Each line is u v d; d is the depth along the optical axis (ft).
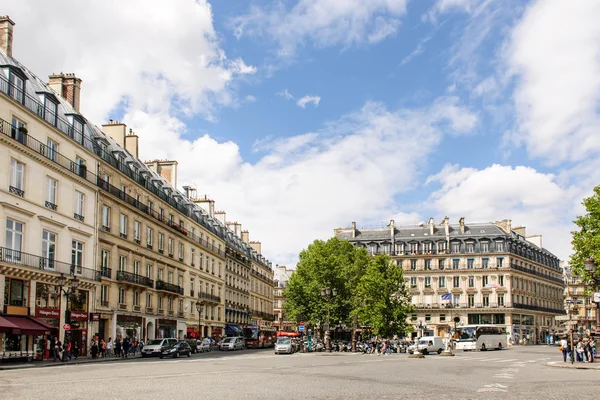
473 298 358.64
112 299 164.45
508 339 332.80
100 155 162.81
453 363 127.44
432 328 358.02
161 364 112.37
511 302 354.95
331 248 283.38
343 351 212.64
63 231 140.56
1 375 79.00
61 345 130.31
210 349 211.00
